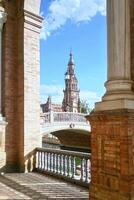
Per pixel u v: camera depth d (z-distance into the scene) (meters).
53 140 41.91
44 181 9.91
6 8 12.48
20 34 12.46
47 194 8.01
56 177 10.66
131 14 5.95
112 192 5.48
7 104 12.10
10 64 12.35
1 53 12.30
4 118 11.87
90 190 6.11
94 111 6.12
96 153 6.02
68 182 9.77
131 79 5.88
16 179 10.24
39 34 12.91
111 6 5.96
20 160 11.88
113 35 5.89
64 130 29.72
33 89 12.38
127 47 5.83
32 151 12.08
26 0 12.42
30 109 12.17
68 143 37.94
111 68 5.91
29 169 11.91
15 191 8.36
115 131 5.50
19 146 12.03
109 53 5.99
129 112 5.21
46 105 75.00
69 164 10.06
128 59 5.82
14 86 12.38
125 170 5.20
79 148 36.47
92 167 6.11
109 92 5.84
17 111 12.30
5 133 11.88
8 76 12.24
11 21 12.60
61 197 7.69
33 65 12.50
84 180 9.20
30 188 8.79
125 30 5.83
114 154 5.51
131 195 5.11
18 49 12.52
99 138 5.95
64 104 94.00
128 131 5.21
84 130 29.17
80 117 28.62
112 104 5.66
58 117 26.27
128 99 5.52
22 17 12.39
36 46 12.74
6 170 11.74
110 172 5.57
